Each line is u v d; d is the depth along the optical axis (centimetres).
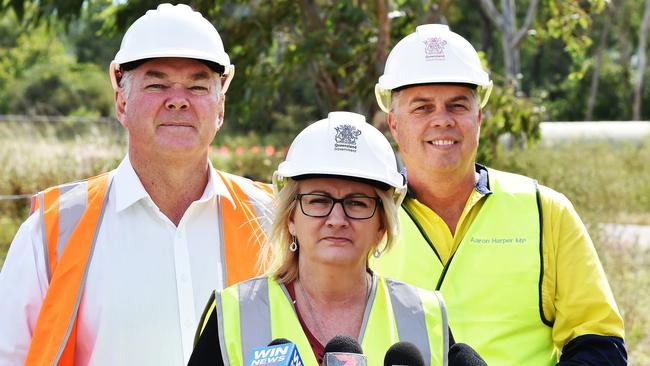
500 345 493
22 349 458
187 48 463
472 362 368
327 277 397
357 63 1272
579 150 2789
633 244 1458
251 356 346
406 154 520
